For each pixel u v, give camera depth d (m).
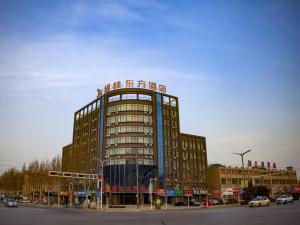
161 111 90.31
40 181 106.38
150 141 85.25
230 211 36.94
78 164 99.38
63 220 25.67
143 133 84.62
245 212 33.16
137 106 86.19
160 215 33.16
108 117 88.12
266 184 119.12
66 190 101.75
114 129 85.44
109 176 81.81
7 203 63.50
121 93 88.00
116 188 80.00
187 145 98.19
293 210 33.88
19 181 140.38
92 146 93.81
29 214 35.78
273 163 127.94
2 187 158.25
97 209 58.53
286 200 58.25
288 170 133.50
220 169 105.06
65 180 95.44
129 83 89.31
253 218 23.78
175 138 92.19
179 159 91.62
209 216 28.41
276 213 29.22
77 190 95.62
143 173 81.12
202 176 99.44
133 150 82.25
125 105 86.00
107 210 54.12
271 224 18.53
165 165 86.38
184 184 92.12
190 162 96.88
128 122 84.38
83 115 104.62
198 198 96.12
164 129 89.62
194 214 33.00
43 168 105.88
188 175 94.62
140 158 82.12
